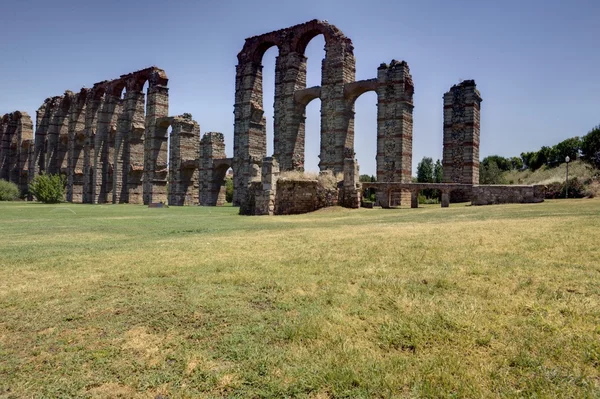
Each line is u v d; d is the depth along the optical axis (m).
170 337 6.10
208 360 5.38
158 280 9.08
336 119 52.00
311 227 19.78
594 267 8.66
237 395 4.62
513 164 107.94
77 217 31.16
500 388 4.50
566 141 84.06
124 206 59.38
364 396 4.48
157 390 4.77
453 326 5.95
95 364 5.39
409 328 5.94
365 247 12.32
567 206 26.38
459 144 52.06
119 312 7.16
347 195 36.00
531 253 10.25
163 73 74.12
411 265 9.57
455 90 52.69
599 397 4.26
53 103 95.31
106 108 81.38
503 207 29.41
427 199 70.81
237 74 62.12
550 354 5.11
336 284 8.27
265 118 61.97
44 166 95.56
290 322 6.41
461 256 10.25
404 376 4.78
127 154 76.88
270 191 30.89
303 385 4.72
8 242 15.86
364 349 5.46
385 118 49.16
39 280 9.40
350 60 53.50
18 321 6.86
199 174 66.62
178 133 69.69
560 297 6.94
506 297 7.06
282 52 58.16
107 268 10.52
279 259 11.02
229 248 13.30
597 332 5.58
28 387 4.89
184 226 22.08
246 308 7.12
